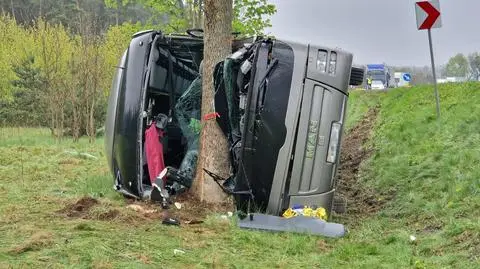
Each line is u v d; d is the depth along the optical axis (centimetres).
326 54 763
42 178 1087
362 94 2312
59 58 2386
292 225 681
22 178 1062
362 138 1490
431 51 1191
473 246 568
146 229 650
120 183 884
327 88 753
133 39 895
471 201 716
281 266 538
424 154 994
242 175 752
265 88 751
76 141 2178
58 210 741
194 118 929
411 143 1098
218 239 631
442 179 838
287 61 755
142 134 857
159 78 928
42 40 2434
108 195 883
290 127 744
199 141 861
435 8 1191
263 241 629
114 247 546
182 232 652
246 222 691
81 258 500
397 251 594
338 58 764
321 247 629
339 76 757
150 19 1955
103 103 2573
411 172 937
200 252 567
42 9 4997
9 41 3209
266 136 745
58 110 2317
